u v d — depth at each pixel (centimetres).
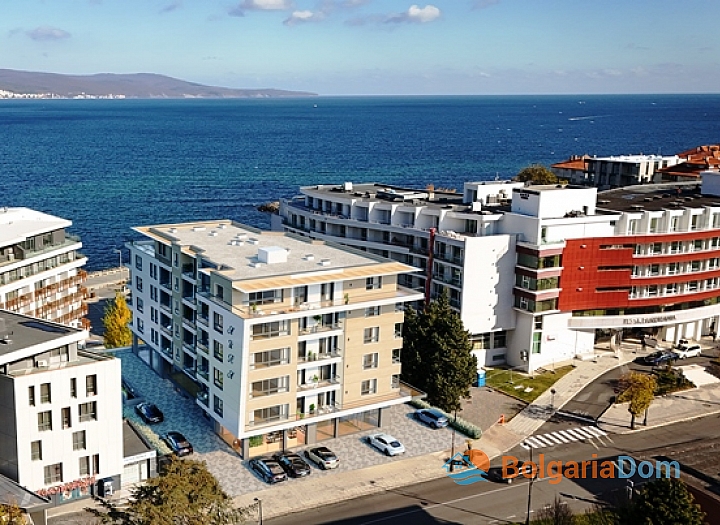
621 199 13712
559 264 11275
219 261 9019
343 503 7556
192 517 5700
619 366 11550
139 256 10881
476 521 7288
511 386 10788
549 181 19375
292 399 8350
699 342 12712
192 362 9594
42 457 6906
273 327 8106
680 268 12100
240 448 8456
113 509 5922
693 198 13825
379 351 8925
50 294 10900
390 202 13100
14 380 6638
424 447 8819
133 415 9369
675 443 9056
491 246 11144
